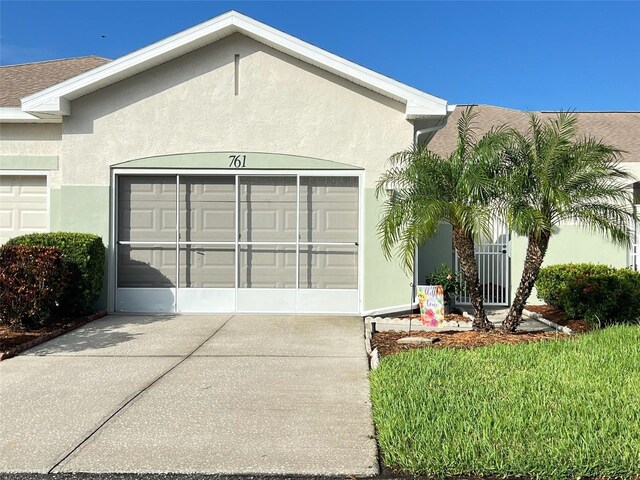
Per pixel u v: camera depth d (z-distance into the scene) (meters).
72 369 6.73
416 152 8.65
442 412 4.77
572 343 7.40
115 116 10.35
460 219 7.91
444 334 8.59
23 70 14.20
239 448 4.38
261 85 10.34
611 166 8.17
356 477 3.93
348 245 10.46
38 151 10.74
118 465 4.10
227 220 10.50
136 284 10.47
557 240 12.46
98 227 10.34
